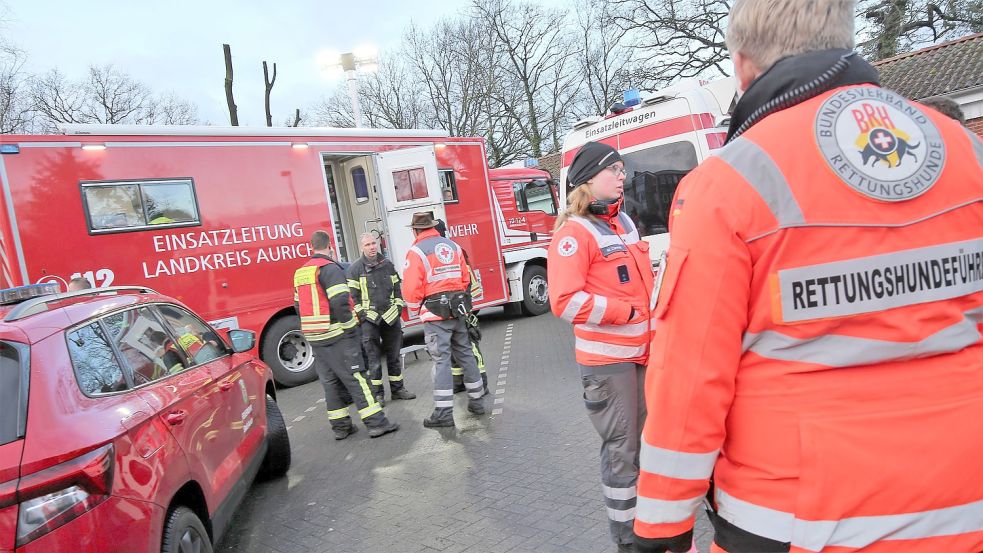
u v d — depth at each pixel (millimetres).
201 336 4117
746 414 1238
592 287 2943
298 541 3885
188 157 7828
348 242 10320
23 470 2158
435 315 5660
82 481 2258
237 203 8172
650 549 1317
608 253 2941
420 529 3791
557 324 10953
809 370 1168
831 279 1145
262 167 8430
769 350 1207
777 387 1197
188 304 7695
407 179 9852
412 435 5711
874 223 1140
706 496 1456
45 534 2137
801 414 1169
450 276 5703
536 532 3520
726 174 1226
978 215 1208
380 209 9789
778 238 1158
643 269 3043
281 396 8297
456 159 10898
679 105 7039
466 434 5508
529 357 8445
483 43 37625
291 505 4477
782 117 1232
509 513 3814
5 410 2295
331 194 10141
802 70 1229
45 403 2369
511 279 11945
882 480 1116
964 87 16078
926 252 1155
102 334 2955
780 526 1190
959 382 1163
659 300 1294
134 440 2602
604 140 7719
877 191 1147
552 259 2980
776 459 1192
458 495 4215
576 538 3385
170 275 7582
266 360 8422
